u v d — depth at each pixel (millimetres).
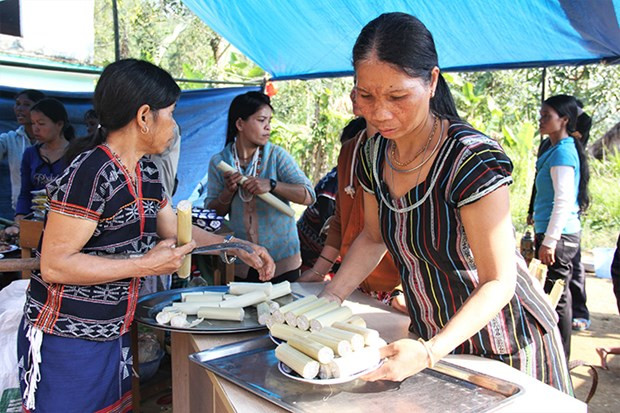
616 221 7051
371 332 1207
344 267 1593
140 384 2674
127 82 1374
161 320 1562
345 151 1902
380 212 1364
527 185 8094
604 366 3428
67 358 1503
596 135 8625
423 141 1195
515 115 8891
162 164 2895
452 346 1094
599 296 4996
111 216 1449
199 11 4051
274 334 1348
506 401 1069
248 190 2879
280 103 9492
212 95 5418
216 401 1324
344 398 1085
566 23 2672
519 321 1315
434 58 1067
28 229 2893
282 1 3373
